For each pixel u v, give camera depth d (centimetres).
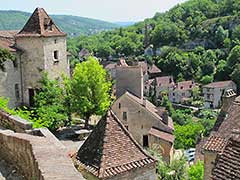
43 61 3466
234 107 1786
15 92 3459
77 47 17462
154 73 12494
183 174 2406
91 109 3419
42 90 3428
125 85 5178
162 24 15338
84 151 1171
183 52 13325
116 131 1183
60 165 709
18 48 3506
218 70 11575
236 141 1012
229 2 15238
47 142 891
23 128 1215
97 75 3438
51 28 3591
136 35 16275
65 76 3550
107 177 1063
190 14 15988
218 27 13512
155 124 4428
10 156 991
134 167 1115
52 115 3156
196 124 7100
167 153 4009
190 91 11512
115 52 15750
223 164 975
